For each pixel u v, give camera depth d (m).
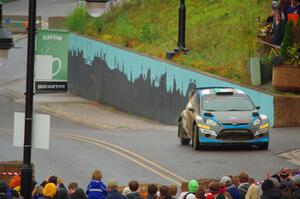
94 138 84.75
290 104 89.25
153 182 60.78
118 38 131.62
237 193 44.78
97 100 133.75
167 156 71.88
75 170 65.94
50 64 47.31
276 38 98.00
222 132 73.19
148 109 115.25
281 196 43.50
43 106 126.44
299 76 90.62
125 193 44.88
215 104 75.81
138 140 82.50
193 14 131.62
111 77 128.25
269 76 95.50
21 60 170.38
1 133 93.94
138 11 141.50
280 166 66.69
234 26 116.75
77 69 143.12
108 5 158.88
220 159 70.00
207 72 102.44
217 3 132.50
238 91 77.69
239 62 101.69
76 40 143.50
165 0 140.62
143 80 116.81
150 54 117.06
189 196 42.59
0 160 70.50
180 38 110.88
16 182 48.06
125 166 67.50
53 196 43.28
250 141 73.38
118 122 109.75
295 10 97.00
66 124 106.56
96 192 45.41
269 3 120.19
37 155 73.00
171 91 108.50
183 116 78.50
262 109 91.19
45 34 59.25
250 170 65.12
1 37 40.16
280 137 81.44
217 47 111.94
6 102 131.00
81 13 147.88
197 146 74.50
